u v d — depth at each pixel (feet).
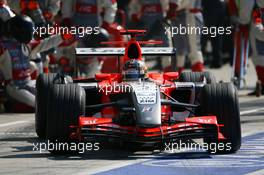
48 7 159.33
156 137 92.99
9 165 92.53
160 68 224.33
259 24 169.17
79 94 97.14
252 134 114.52
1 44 146.61
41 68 155.94
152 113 94.17
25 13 152.76
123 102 99.35
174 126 94.68
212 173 86.12
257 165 90.43
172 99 103.09
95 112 108.78
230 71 219.20
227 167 89.35
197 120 94.94
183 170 87.81
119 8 215.10
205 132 94.58
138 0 185.06
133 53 106.11
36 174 87.04
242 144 105.29
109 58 181.57
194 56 186.09
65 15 168.76
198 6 184.24
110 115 106.32
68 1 168.25
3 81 148.56
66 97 96.78
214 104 96.89
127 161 93.40
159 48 117.70
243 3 170.19
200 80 115.75
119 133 93.76
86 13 169.48
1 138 115.03
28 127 126.93
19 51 147.33
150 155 97.30
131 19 187.62
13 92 147.54
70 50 169.37
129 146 102.47
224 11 225.35
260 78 170.81
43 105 112.27
